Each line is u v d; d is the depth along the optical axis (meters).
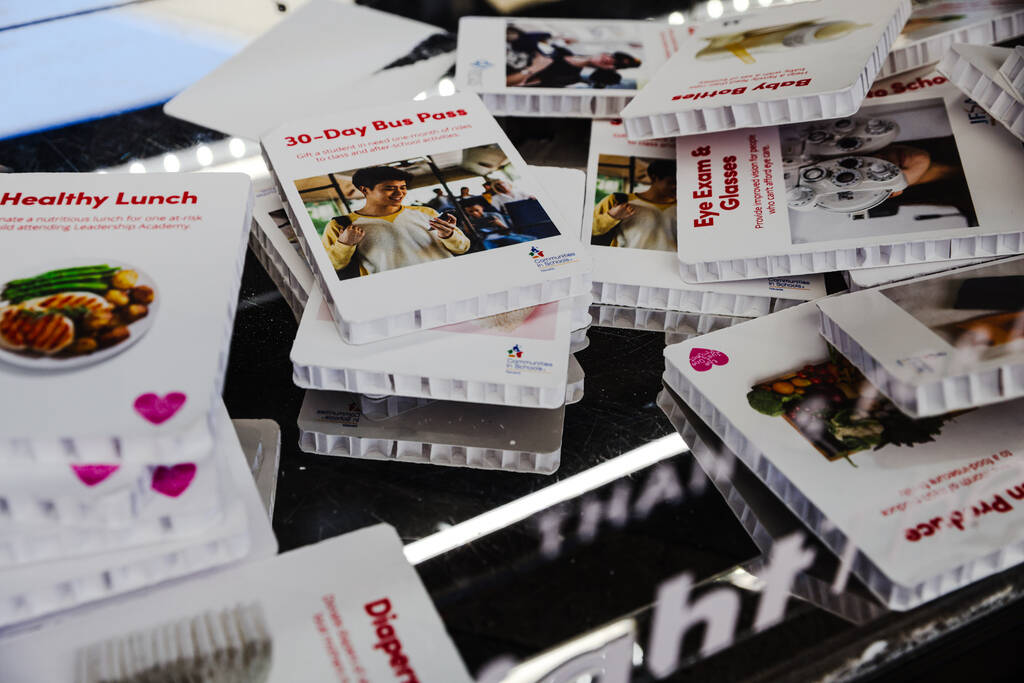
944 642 0.61
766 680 0.56
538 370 0.68
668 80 0.89
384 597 0.58
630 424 0.72
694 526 0.64
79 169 0.90
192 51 1.07
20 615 0.55
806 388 0.69
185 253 0.70
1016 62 0.78
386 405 0.73
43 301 0.64
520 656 0.57
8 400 0.57
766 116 0.81
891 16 0.88
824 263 0.78
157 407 0.58
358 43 1.08
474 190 0.79
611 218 0.85
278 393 0.73
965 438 0.65
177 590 0.58
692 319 0.81
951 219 0.77
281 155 0.82
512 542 0.63
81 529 0.55
